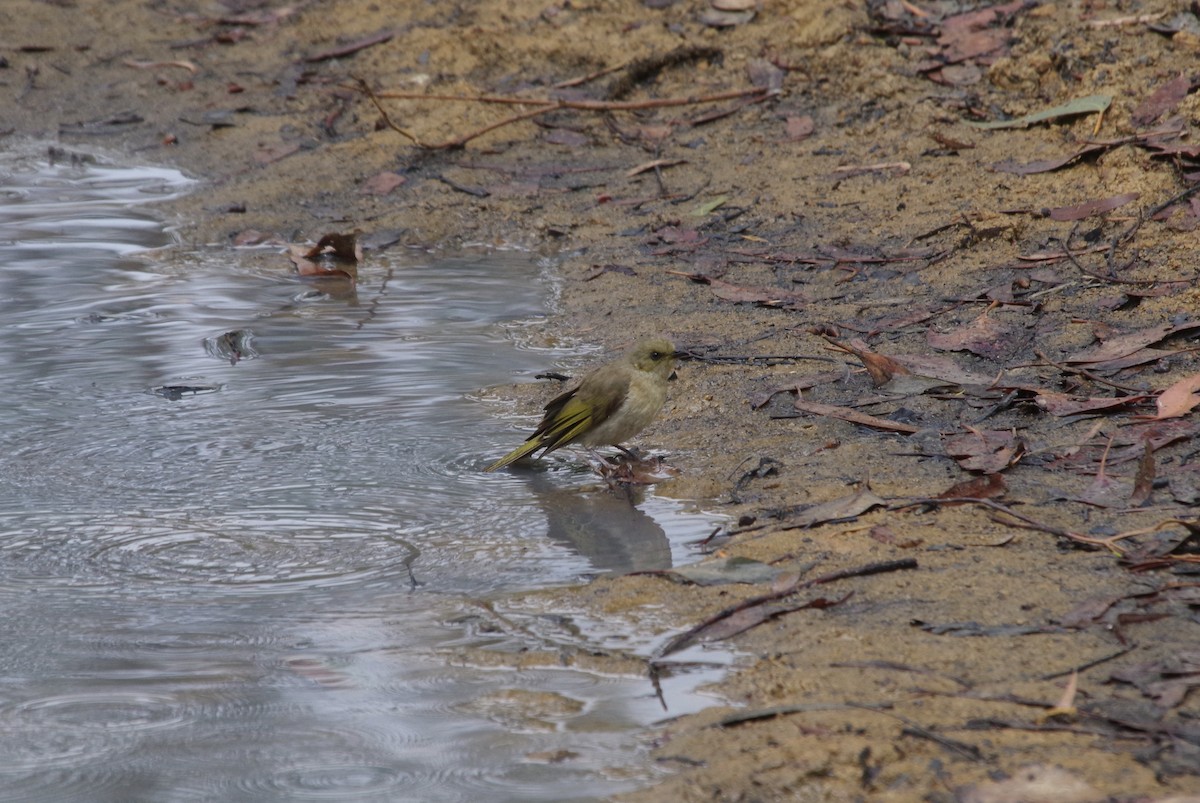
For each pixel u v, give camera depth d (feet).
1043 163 55.72
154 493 35.73
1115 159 53.21
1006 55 65.31
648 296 51.29
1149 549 28.76
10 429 40.29
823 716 23.26
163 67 85.20
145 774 22.97
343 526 33.58
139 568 31.35
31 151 76.74
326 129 73.97
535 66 75.15
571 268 55.72
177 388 43.73
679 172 63.82
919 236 53.06
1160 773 21.03
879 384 40.32
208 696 25.50
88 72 86.58
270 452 38.45
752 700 24.35
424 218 62.64
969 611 26.81
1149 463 31.24
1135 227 48.91
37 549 32.40
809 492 33.91
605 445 36.94
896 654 25.34
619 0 77.30
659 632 27.35
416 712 24.73
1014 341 42.60
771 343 45.14
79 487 36.17
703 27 74.49
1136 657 24.57
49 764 23.36
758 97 68.85
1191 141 52.49
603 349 46.52
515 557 31.48
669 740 23.29
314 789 22.47
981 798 20.79
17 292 54.60
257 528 33.47
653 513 33.81
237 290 55.01
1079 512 31.17
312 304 52.95
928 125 61.82
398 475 36.78
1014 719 22.80
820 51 70.08
